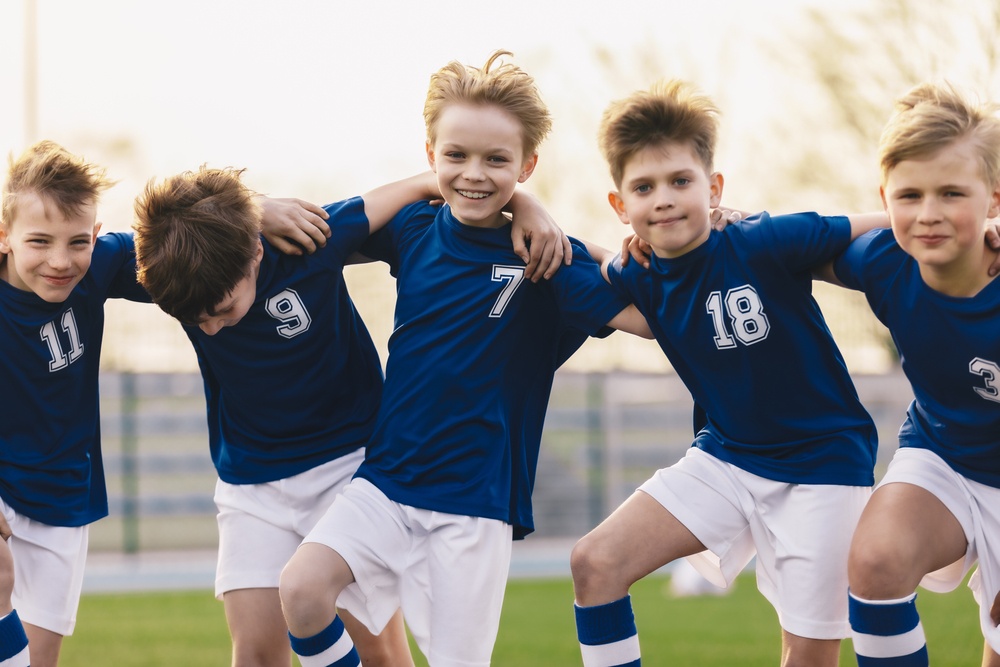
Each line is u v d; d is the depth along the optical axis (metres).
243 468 6.19
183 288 5.58
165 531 24.92
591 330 5.86
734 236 5.61
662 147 5.42
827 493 5.55
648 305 5.73
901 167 5.08
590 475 25.48
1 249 5.83
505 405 5.84
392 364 5.90
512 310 5.82
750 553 5.92
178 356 25.30
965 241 5.04
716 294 5.57
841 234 5.59
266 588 6.08
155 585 18.83
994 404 5.34
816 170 29.20
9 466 6.00
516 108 5.71
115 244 6.23
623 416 25.67
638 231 5.54
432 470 5.67
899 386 25.80
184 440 25.06
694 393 5.95
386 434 5.80
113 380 24.80
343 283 6.30
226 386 6.16
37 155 5.75
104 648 11.16
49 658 6.14
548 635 11.66
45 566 6.11
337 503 5.70
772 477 5.64
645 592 16.05
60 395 6.11
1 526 5.75
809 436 5.64
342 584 5.48
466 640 5.59
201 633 12.23
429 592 5.68
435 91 5.82
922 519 5.36
